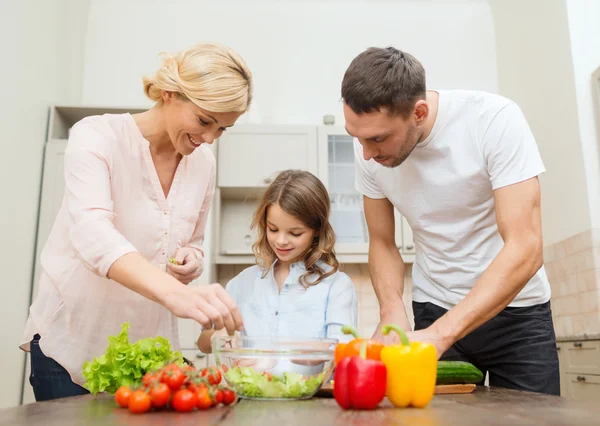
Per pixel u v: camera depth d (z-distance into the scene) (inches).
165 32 152.3
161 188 56.5
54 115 127.2
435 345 47.6
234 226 142.3
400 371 37.6
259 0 155.9
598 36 121.0
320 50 154.6
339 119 150.9
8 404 106.7
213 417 33.5
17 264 111.0
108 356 43.3
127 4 152.6
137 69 149.3
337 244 133.6
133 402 35.0
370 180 68.1
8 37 105.7
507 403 39.9
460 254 62.8
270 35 154.6
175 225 57.5
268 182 134.3
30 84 116.6
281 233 66.0
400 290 64.9
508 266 51.6
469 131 58.9
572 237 119.6
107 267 43.8
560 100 124.8
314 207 66.0
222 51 50.7
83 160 49.3
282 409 37.3
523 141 56.1
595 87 117.1
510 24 148.6
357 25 156.6
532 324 61.0
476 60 156.8
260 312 69.2
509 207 54.6
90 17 151.3
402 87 51.2
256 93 151.0
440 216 62.7
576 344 109.0
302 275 68.7
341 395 37.2
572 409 36.0
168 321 59.3
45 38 124.1
